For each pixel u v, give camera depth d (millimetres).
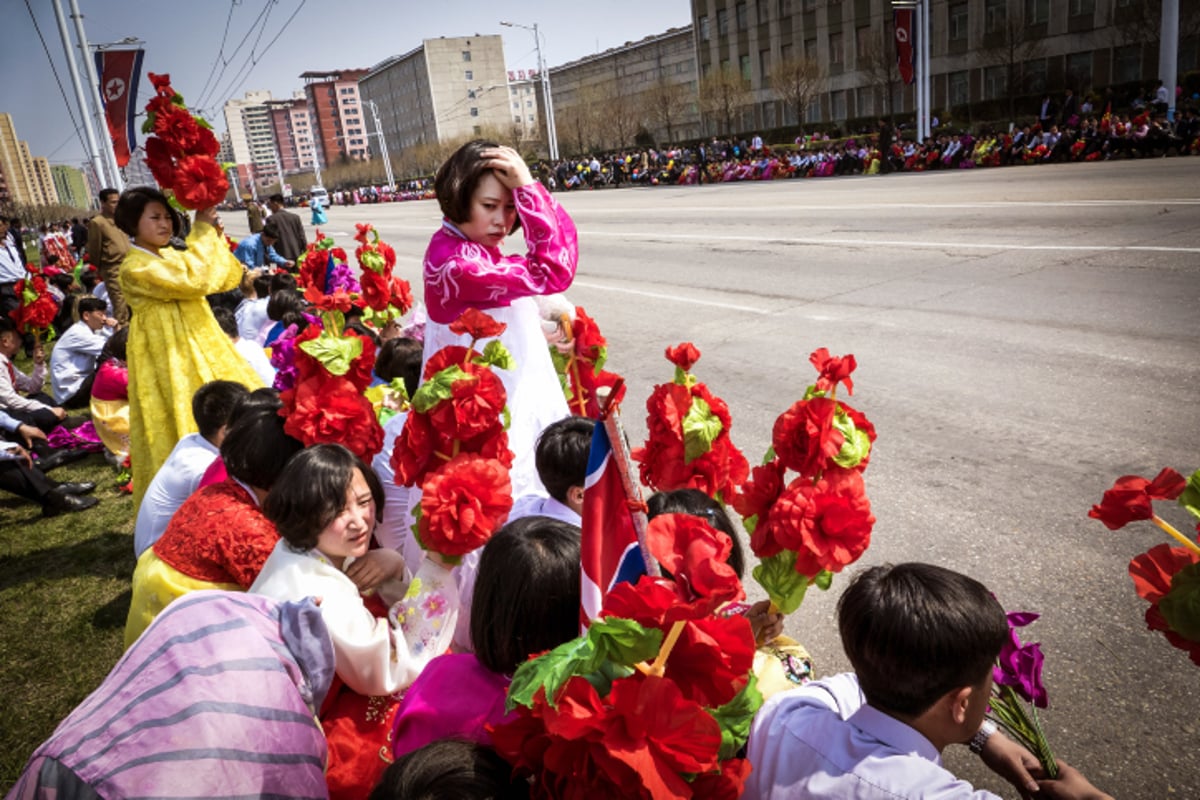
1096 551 3355
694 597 1080
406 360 3721
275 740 1487
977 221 11156
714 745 1013
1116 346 5578
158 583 2281
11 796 1382
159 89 3621
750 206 17672
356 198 67062
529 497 2492
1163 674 2652
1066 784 1649
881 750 1396
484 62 102812
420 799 1272
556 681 1068
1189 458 3973
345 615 1918
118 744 1378
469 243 2592
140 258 3896
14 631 3646
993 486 3975
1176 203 10398
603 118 54812
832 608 3293
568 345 3178
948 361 5793
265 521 2334
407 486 2053
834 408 1635
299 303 6180
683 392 2133
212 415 3066
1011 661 1646
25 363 9805
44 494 4938
